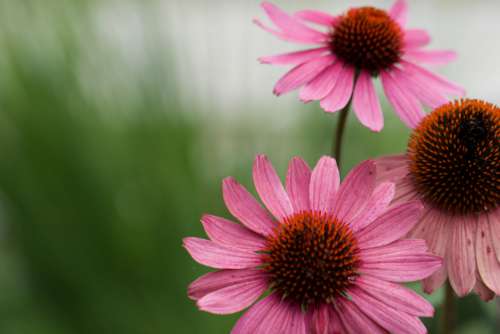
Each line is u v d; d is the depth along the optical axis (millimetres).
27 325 880
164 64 958
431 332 681
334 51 696
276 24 702
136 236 868
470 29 1250
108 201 874
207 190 911
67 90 917
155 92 947
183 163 911
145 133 921
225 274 601
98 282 871
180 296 866
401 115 680
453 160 638
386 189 614
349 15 703
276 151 968
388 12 738
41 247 885
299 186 622
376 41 691
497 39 1307
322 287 598
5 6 920
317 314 592
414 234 637
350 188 617
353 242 605
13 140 890
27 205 881
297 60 690
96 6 965
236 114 1001
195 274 866
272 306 598
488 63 1269
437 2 1194
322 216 613
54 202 877
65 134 885
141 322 862
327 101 665
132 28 967
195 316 861
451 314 642
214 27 1166
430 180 645
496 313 704
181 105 955
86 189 874
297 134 986
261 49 1219
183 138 927
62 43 932
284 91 673
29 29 927
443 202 641
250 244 608
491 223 633
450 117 651
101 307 868
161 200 873
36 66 917
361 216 612
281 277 602
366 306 591
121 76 947
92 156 890
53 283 892
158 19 970
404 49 709
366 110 670
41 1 936
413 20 1199
